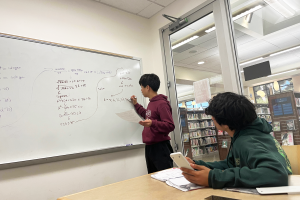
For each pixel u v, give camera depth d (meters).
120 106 2.43
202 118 2.43
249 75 2.05
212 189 0.79
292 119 1.80
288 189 0.66
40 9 2.11
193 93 2.55
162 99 2.09
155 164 1.98
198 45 2.50
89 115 2.18
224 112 0.90
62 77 2.08
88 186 2.08
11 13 1.93
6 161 1.68
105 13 2.62
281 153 0.83
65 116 2.03
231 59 2.15
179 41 2.72
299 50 1.78
